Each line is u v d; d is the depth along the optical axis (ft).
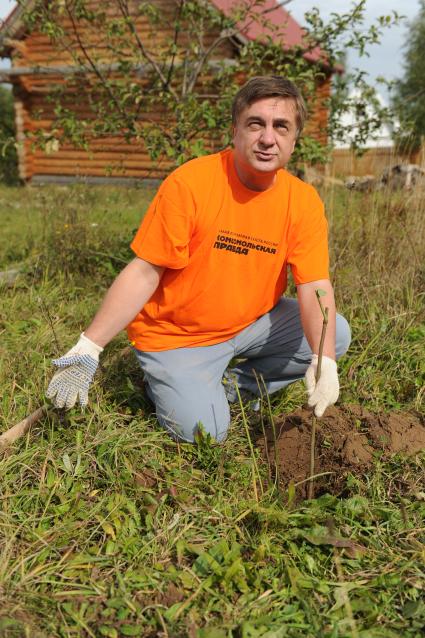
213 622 6.37
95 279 16.35
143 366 9.32
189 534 7.45
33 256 17.58
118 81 17.58
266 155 7.98
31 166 49.60
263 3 16.84
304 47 17.29
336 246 16.03
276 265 8.93
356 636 6.06
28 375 10.76
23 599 6.48
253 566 6.97
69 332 13.06
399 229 17.07
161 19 18.61
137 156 44.29
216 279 8.75
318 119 19.22
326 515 7.66
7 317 13.61
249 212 8.50
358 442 8.75
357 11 16.02
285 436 8.96
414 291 14.30
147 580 6.81
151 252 8.39
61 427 8.96
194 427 9.04
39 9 17.54
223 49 35.60
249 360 10.33
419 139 19.08
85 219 19.65
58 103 18.49
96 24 18.19
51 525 7.62
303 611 6.47
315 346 8.50
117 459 8.48
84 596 6.63
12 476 8.14
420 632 6.26
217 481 8.31
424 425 9.96
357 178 19.11
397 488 8.36
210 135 16.48
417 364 11.71
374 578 6.94
